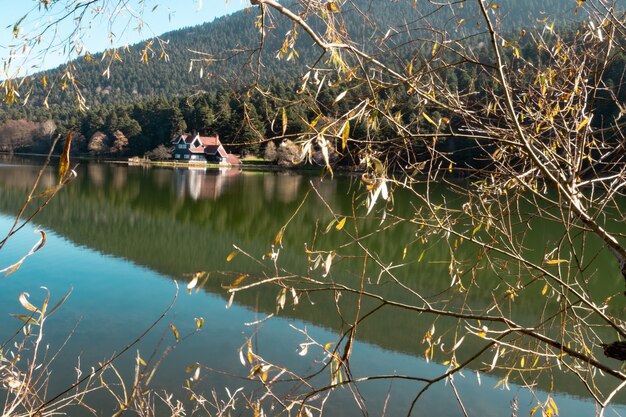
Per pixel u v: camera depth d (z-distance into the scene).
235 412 5.56
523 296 10.32
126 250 15.35
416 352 7.84
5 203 24.12
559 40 2.48
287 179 46.59
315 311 9.50
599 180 2.38
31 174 40.38
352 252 14.26
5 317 8.54
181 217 23.58
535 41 2.52
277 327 8.62
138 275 12.03
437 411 6.05
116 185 37.81
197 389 6.16
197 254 15.37
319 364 7.15
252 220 22.64
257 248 16.36
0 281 10.63
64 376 6.46
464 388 6.61
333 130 1.68
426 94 2.01
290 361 7.27
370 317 9.30
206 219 23.03
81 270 12.08
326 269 1.84
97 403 5.77
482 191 2.54
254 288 10.91
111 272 12.12
